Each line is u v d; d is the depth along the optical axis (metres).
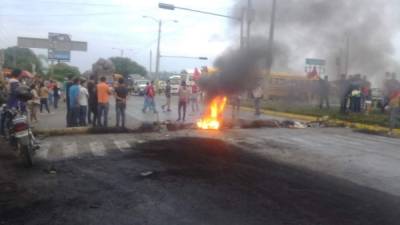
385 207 6.03
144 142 11.21
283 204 6.04
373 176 7.92
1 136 10.73
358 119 17.83
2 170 7.80
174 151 9.90
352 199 6.38
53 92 25.08
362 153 10.41
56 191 6.51
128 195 6.34
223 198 6.25
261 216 5.52
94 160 8.83
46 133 12.52
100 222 5.21
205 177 7.46
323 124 16.83
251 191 6.66
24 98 9.58
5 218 5.31
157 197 6.25
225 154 9.70
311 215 5.60
